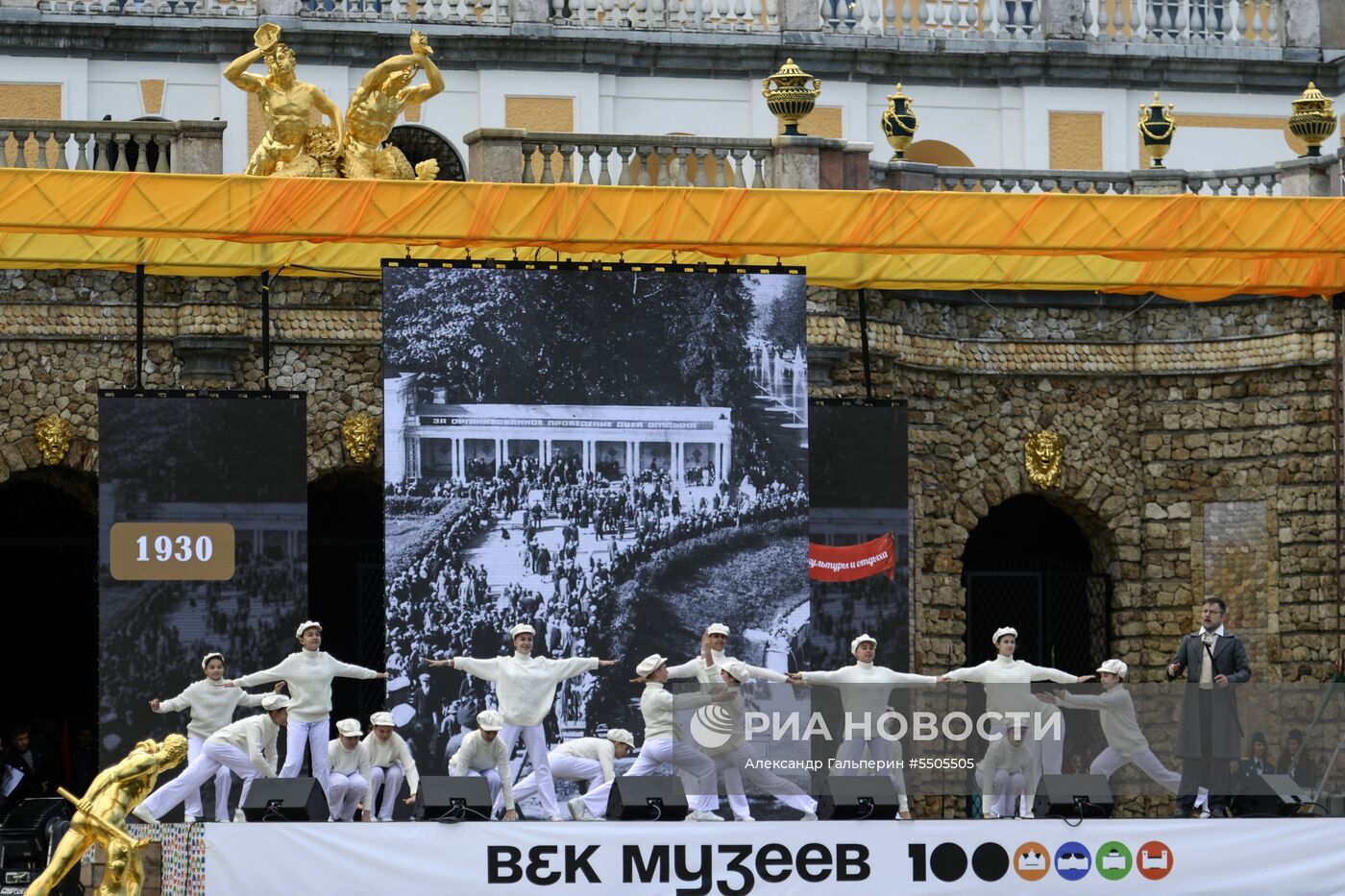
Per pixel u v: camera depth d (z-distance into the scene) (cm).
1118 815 3422
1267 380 4744
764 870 3300
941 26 5291
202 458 3838
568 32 5094
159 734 3819
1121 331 4816
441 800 3312
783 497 3838
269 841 3269
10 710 5050
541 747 3666
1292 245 3812
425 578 3756
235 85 4597
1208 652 3806
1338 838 3350
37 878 3447
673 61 5169
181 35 4966
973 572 4816
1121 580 4819
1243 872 3338
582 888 3288
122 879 3117
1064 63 5309
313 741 3709
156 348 4362
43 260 4028
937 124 5297
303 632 3722
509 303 3788
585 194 3731
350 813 3659
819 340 4494
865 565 4084
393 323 3766
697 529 3819
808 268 4206
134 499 3816
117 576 3809
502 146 4347
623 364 3812
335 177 4219
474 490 3772
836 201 3772
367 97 4312
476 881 3278
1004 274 4247
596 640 3784
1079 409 4806
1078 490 4803
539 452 3788
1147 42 5366
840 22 5244
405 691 3747
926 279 4216
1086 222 3788
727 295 3834
